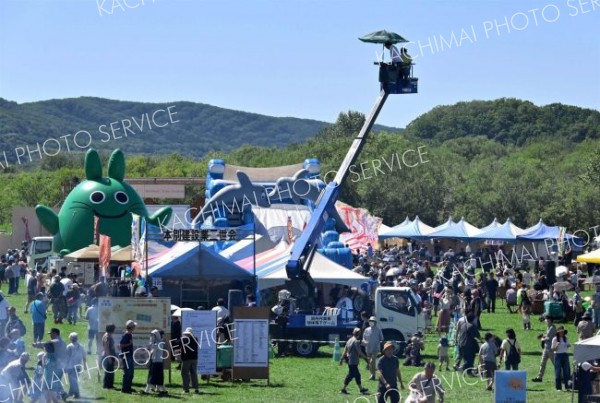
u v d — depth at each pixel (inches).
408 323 1337.4
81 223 2295.8
